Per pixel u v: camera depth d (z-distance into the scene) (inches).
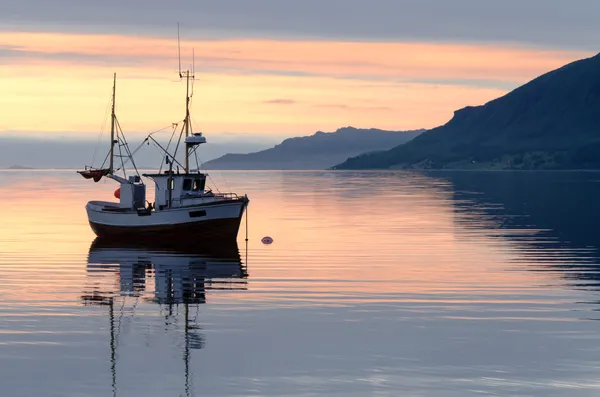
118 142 3516.2
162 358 1371.8
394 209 5413.4
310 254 2812.5
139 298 1909.4
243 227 3905.0
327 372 1301.7
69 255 2783.0
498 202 6387.8
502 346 1456.7
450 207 5674.2
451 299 1908.2
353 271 2379.4
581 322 1652.3
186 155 3309.5
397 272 2358.5
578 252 2881.4
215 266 2493.8
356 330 1577.3
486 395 1194.6
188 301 1872.5
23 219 4436.5
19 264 2546.8
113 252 2874.0
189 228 3179.1
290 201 6481.3
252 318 1683.1
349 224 4116.6
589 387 1227.9
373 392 1206.9
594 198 7007.9
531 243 3208.7
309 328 1592.0
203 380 1257.4
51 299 1893.5
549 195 7696.9
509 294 1979.6
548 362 1355.8
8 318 1673.2
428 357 1386.6
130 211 3260.3
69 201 6363.2
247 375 1283.2
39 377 1269.7
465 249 2974.9
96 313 1726.1
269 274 2315.5
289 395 1194.0
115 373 1289.4
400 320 1668.3
